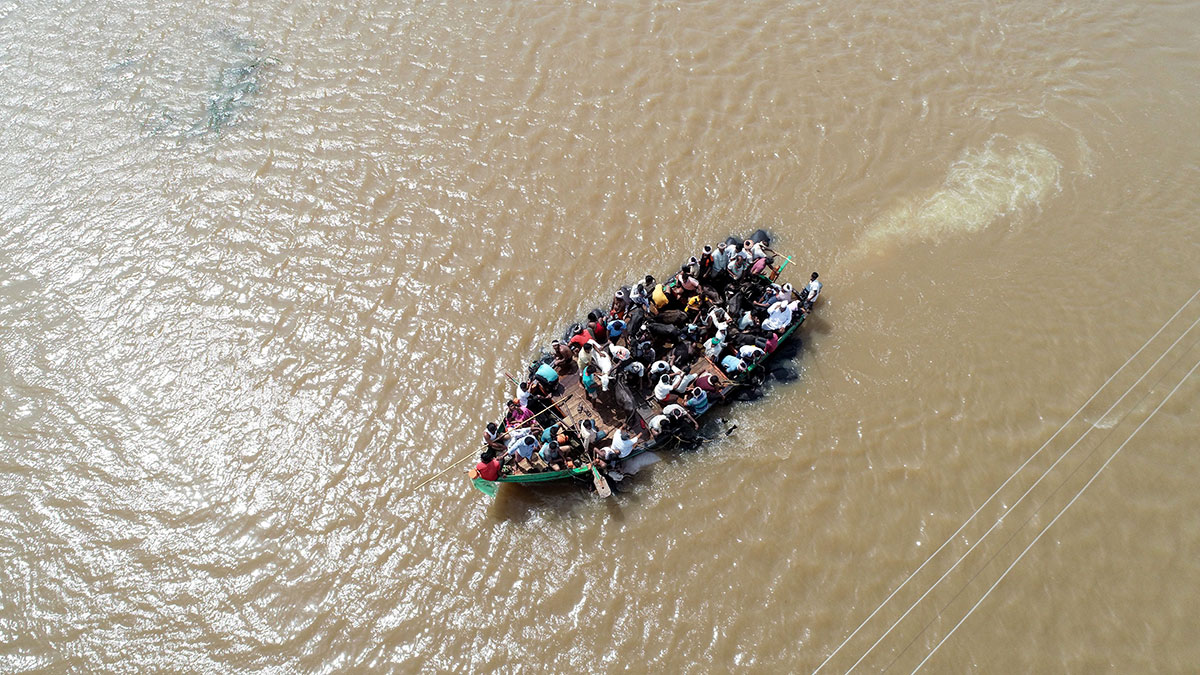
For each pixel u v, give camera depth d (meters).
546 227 25.38
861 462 20.30
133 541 19.47
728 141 27.52
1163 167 26.56
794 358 22.38
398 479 20.31
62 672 17.72
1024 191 26.14
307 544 19.34
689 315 21.44
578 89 29.03
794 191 26.34
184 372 22.41
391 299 23.78
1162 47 30.25
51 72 30.20
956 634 17.69
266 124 28.31
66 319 23.62
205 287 24.17
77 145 27.92
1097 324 22.72
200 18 31.92
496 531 19.39
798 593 18.34
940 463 20.25
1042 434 20.62
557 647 17.83
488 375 22.14
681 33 30.78
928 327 22.92
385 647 17.92
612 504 19.64
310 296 23.89
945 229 25.31
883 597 18.25
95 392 22.12
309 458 20.72
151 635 18.14
